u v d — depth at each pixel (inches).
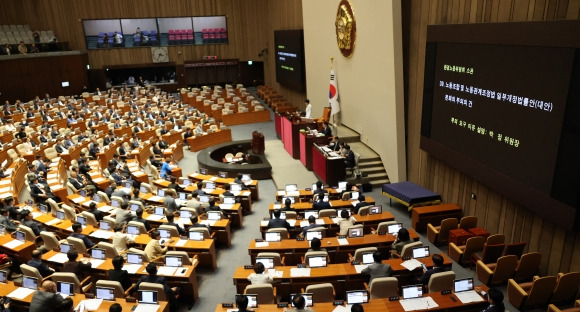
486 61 426.9
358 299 306.7
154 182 663.8
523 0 386.6
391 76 618.2
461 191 513.0
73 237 422.6
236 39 1627.7
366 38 696.4
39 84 1386.6
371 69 692.1
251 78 1686.8
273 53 1478.8
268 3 1465.3
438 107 523.2
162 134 967.0
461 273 420.2
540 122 361.7
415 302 305.6
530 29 365.4
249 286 315.6
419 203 548.7
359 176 670.5
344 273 353.1
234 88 1574.8
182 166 844.6
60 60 1408.7
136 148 857.5
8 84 1332.4
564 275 334.6
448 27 487.2
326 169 655.1
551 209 354.9
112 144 868.0
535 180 371.6
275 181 711.7
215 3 1578.5
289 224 470.6
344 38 776.3
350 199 556.1
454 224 473.1
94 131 951.0
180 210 508.7
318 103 996.6
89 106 1299.2
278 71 1357.0
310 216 462.0
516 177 396.2
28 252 433.1
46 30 1469.0
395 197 579.8
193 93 1422.2
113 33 1534.2
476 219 469.7
